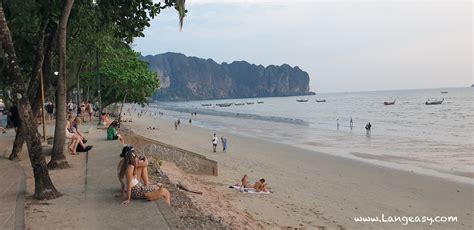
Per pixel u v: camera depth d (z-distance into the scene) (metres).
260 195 17.55
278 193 18.62
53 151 12.20
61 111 12.31
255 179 21.86
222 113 117.81
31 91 14.60
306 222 13.90
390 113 91.81
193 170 21.06
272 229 11.99
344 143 41.09
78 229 7.19
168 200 9.23
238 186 18.50
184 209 9.88
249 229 10.79
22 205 8.31
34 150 8.88
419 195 19.42
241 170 24.73
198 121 80.50
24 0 14.09
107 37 24.23
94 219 7.70
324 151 35.03
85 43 24.23
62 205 8.52
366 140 43.56
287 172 24.75
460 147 36.75
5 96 35.12
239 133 53.03
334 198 18.25
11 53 8.30
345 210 16.20
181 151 20.86
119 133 20.45
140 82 48.19
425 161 29.66
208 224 8.95
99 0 15.87
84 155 14.38
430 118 73.88
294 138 46.44
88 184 10.23
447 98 155.00
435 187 21.16
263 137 47.62
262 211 14.58
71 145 14.59
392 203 17.81
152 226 7.36
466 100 134.75
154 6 16.34
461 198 18.89
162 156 20.70
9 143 18.17
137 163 9.41
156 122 70.62
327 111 111.94
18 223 7.26
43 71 15.44
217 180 20.14
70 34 18.77
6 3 13.95
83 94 56.00
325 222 14.21
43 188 8.95
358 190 20.16
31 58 16.34
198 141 41.50
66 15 12.36
